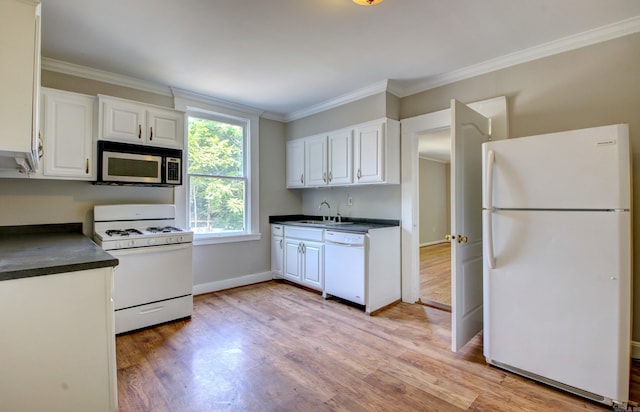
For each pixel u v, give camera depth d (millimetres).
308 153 4148
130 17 2109
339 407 1714
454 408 1697
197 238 3695
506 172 2008
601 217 1697
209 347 2410
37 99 1229
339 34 2338
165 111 3105
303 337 2586
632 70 2207
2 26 1179
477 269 2494
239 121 4156
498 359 2072
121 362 2189
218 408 1706
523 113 2672
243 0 1923
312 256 3740
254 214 4219
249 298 3598
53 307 1321
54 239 2303
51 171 2559
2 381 1231
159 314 2814
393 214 3588
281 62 2816
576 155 1771
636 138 2189
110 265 1441
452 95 3113
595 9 2037
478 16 2113
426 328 2768
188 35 2346
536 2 1962
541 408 1692
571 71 2443
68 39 2400
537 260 1896
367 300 3111
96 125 2768
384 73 3066
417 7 2008
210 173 3861
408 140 3436
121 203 3162
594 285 1718
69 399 1356
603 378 1692
